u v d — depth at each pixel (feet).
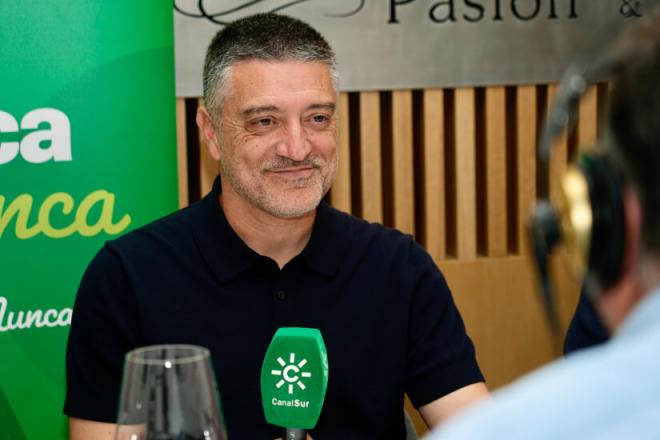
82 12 9.37
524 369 12.92
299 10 11.55
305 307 7.06
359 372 7.04
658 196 2.43
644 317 2.43
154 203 9.77
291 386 5.51
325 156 6.88
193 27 11.34
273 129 6.79
